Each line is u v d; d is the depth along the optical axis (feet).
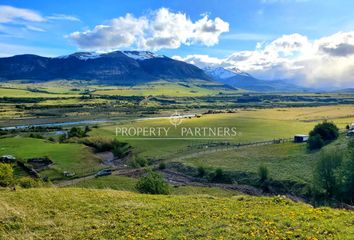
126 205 101.96
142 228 79.87
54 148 450.30
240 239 67.31
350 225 73.46
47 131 636.89
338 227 71.31
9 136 556.51
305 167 311.06
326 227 71.31
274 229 71.87
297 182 280.31
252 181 305.53
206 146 444.14
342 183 228.02
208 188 292.81
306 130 512.63
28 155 405.80
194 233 73.26
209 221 81.35
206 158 385.70
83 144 491.31
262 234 69.15
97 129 618.03
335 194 236.22
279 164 332.80
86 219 89.97
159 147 459.32
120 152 459.73
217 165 354.54
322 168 244.22
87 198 109.91
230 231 72.33
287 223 75.92
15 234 80.02
